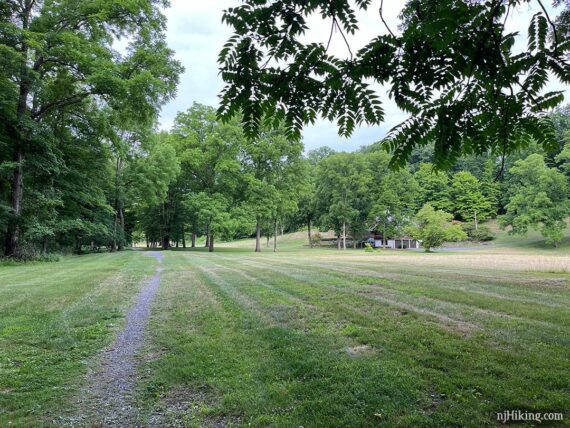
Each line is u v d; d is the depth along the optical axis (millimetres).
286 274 12594
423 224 41844
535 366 3994
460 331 5348
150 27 17172
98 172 24297
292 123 2744
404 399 3342
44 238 21016
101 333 5625
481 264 17750
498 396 3336
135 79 15477
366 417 3068
